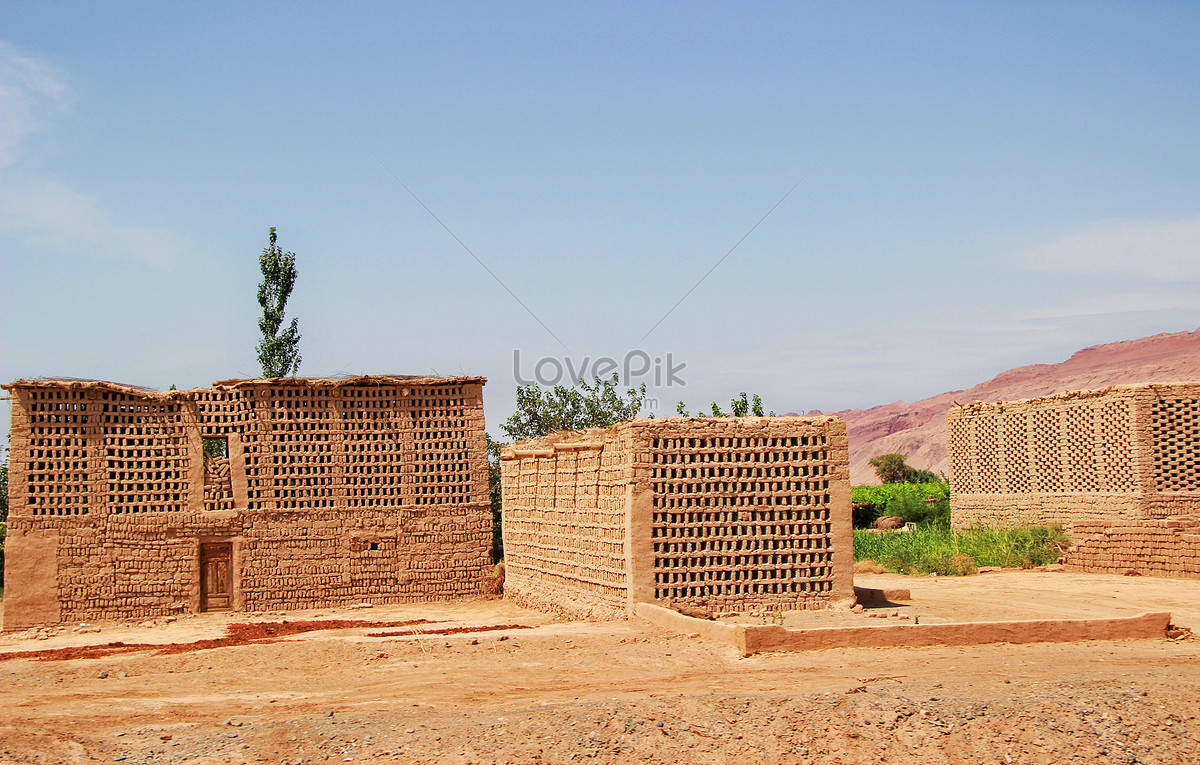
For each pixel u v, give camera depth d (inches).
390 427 1196.5
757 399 1862.7
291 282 1742.1
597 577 940.0
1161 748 551.5
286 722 590.2
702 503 866.1
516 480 1184.2
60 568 1101.1
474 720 580.4
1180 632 783.1
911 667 683.4
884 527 2118.6
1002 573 1338.6
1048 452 1512.1
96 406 1123.9
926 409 6963.6
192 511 1136.8
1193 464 1343.5
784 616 842.2
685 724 567.5
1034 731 562.3
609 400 1856.5
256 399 1165.1
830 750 548.1
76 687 705.0
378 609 1147.9
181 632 1021.8
